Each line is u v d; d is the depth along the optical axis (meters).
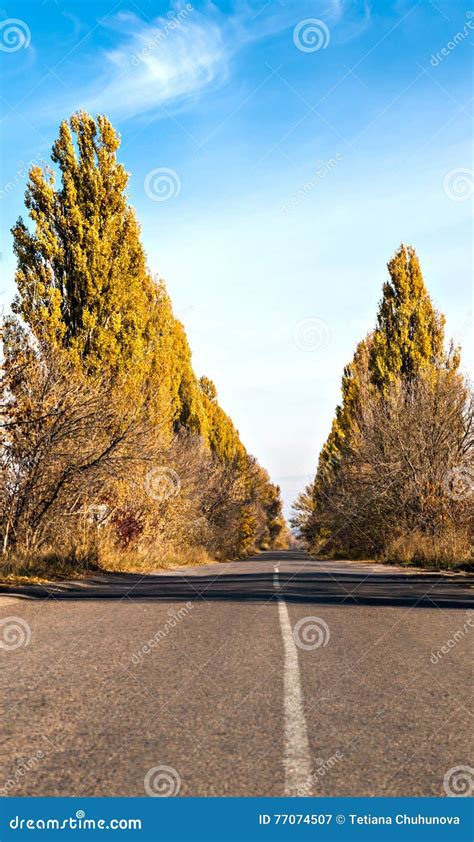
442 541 26.98
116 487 22.91
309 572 23.84
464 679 6.43
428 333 37.59
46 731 4.78
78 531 21.23
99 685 6.10
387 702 5.61
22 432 18.66
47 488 19.45
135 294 25.06
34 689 5.93
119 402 21.36
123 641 8.36
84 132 24.39
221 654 7.60
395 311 37.75
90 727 4.88
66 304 23.80
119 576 20.16
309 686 6.13
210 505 45.41
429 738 4.71
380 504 33.84
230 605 12.15
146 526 27.34
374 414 34.31
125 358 24.77
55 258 23.64
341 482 41.91
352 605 12.19
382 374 37.50
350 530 41.91
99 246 24.02
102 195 24.45
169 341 30.44
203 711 5.31
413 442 31.34
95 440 20.31
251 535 63.31
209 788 3.87
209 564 35.94
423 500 30.27
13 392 18.48
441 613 11.05
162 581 18.45
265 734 4.77
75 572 18.64
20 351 19.09
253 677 6.48
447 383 31.80
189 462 33.75
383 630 9.27
